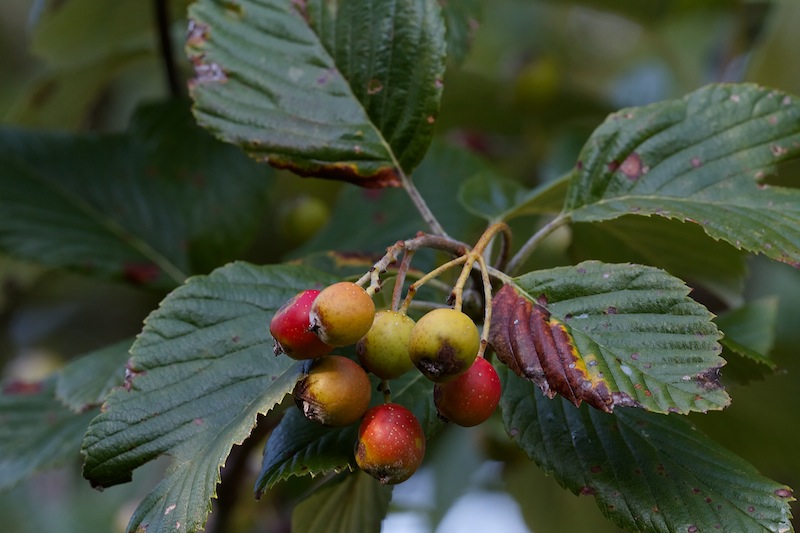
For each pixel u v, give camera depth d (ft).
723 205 1.98
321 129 2.05
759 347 2.33
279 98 2.05
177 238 2.59
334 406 1.80
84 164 2.63
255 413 1.85
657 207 1.97
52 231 2.52
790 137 2.00
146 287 2.52
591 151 2.03
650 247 2.12
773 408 2.32
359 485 2.06
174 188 2.63
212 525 2.54
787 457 2.36
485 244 1.86
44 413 2.41
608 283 1.86
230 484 2.46
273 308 1.94
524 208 2.16
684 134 2.02
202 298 1.94
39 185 2.57
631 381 1.81
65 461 2.35
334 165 2.04
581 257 2.17
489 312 1.83
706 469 1.90
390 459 1.79
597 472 1.90
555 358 1.83
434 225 2.04
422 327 1.77
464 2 2.33
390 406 1.82
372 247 2.45
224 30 2.07
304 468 1.87
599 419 1.93
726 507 1.87
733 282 2.13
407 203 2.51
